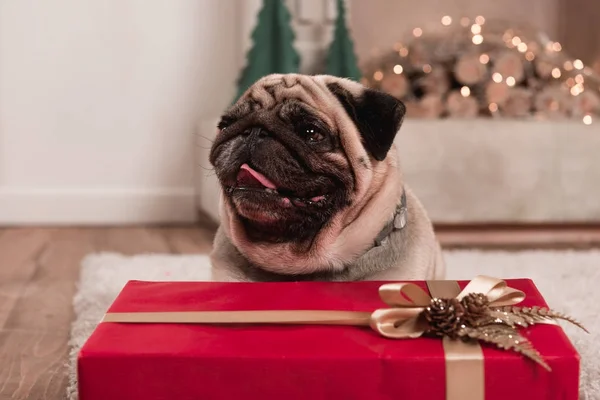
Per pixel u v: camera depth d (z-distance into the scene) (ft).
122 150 11.62
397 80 11.15
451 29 12.87
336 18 10.93
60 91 11.44
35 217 11.56
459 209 10.11
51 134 11.51
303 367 3.18
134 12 11.40
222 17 11.50
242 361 3.18
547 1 13.58
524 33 12.66
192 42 11.53
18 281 8.02
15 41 11.30
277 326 3.51
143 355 3.19
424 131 9.92
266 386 3.20
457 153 10.00
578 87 11.40
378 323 3.38
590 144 10.23
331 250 4.69
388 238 4.82
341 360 3.17
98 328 3.48
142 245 10.05
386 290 3.51
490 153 10.06
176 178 11.73
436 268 5.43
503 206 10.18
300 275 4.87
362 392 3.18
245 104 4.75
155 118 11.61
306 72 11.34
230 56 11.57
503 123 10.10
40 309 6.90
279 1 10.52
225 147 4.54
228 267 5.02
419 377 3.16
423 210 5.39
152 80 11.55
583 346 5.38
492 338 3.25
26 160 11.53
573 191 10.27
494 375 3.15
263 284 4.10
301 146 4.41
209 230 11.12
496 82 11.09
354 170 4.57
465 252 9.02
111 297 6.79
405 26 13.28
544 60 11.46
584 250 9.75
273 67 10.59
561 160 10.21
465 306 3.43
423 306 3.52
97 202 11.60
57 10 11.29
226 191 4.68
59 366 5.37
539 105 11.18
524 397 3.17
